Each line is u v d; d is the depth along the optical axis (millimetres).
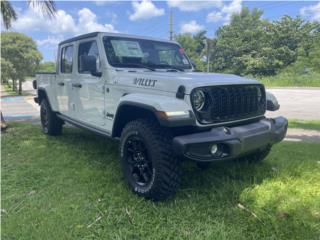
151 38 4617
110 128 3914
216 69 45625
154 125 3107
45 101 6250
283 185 3482
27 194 3412
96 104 4211
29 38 28531
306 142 5801
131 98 3258
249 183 3566
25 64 27922
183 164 4137
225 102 3162
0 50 25641
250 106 3473
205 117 2996
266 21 45125
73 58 4852
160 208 3012
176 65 4664
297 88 29375
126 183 3543
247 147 3102
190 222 2768
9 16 7703
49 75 5949
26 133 6625
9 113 12070
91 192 3404
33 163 4473
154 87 3250
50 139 5957
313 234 2566
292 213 2873
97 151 5020
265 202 3082
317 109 12031
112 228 2703
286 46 40812
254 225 2723
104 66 3971
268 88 29938
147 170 3227
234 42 44156
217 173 3896
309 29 41344
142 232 2629
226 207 3033
